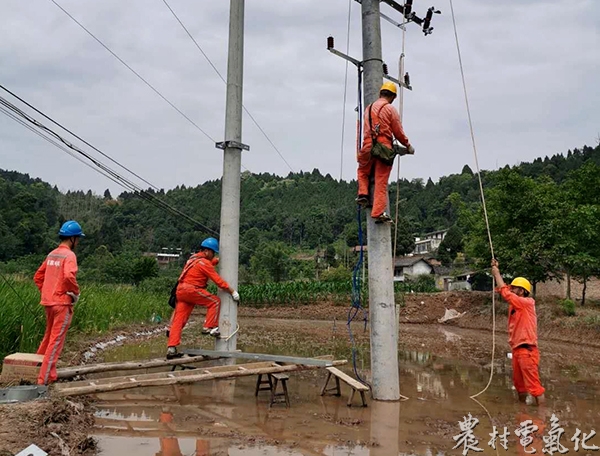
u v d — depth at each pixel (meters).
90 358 9.45
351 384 6.31
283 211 109.88
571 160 84.94
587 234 18.31
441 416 5.97
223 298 8.23
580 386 8.17
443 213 96.06
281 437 4.96
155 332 15.02
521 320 7.11
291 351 11.83
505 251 19.84
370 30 7.14
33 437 4.19
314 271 57.50
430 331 18.72
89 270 40.62
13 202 67.44
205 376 6.30
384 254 6.84
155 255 74.06
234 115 8.58
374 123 6.39
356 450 4.64
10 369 5.96
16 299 9.10
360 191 6.76
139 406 6.04
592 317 16.34
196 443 4.68
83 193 117.31
